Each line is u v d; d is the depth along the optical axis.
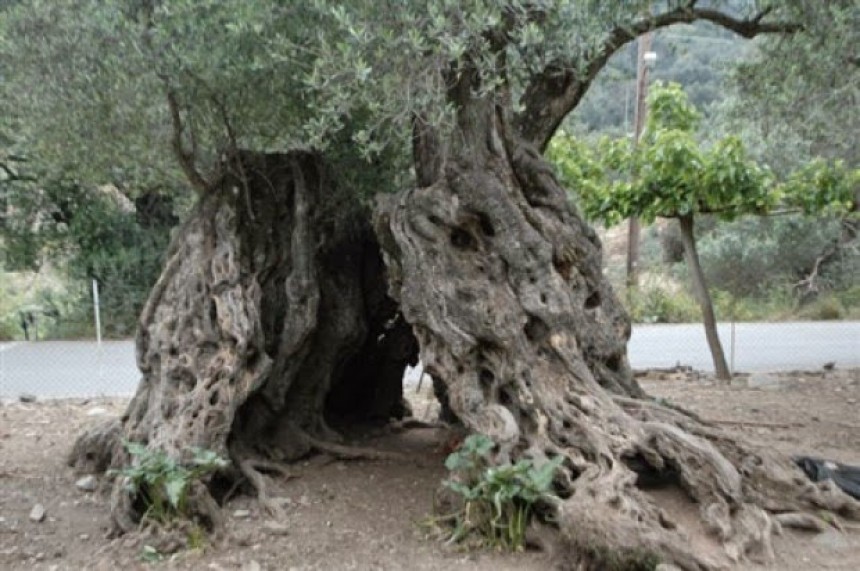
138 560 4.36
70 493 5.55
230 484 5.39
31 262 16.97
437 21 4.21
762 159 15.02
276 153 6.20
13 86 5.50
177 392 5.33
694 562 3.87
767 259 21.86
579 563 4.06
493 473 4.28
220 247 5.73
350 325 6.20
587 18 5.03
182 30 4.87
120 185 7.70
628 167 9.80
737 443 4.84
